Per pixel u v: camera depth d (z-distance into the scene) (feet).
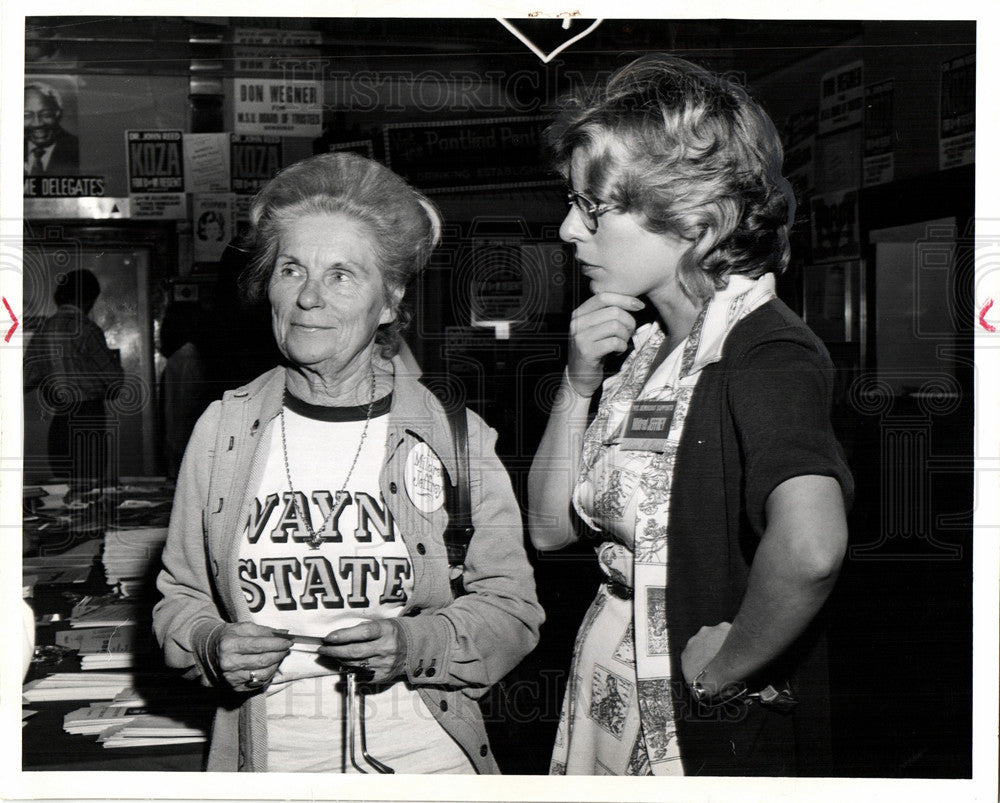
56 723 4.99
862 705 5.04
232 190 5.63
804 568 3.45
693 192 4.14
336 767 4.50
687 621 4.05
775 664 4.24
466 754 4.63
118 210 5.62
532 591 4.66
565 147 4.53
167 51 5.54
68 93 5.57
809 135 5.34
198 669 4.33
